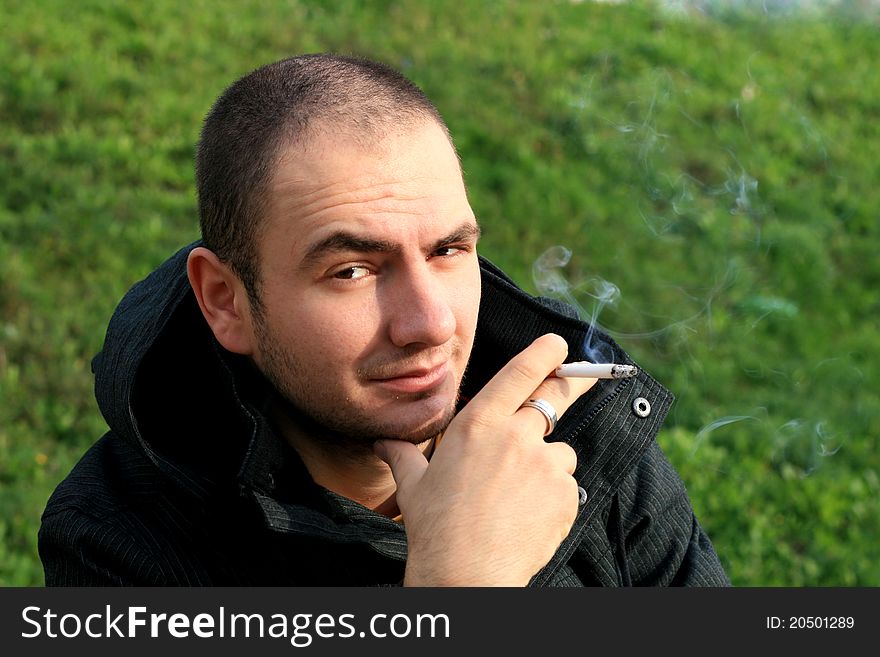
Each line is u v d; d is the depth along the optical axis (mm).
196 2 7848
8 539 3709
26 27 6879
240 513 1707
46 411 4387
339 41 7773
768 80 8508
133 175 5969
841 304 6375
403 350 1535
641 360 5582
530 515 1482
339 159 1498
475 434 1539
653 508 1959
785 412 5301
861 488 4723
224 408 1759
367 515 1672
